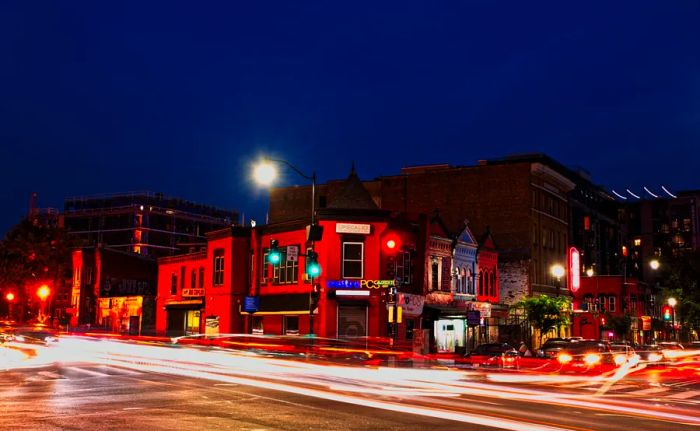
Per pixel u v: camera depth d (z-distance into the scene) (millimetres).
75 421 13242
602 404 17906
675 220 134625
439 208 68000
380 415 14508
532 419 14344
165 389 19203
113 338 57875
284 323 48438
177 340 51531
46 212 128750
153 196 122938
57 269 84938
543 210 68438
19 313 90438
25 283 83312
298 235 48000
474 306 54188
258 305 50562
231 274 51906
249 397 17406
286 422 13438
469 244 55719
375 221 45969
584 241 82562
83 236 120438
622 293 81250
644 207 137500
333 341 43750
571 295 73562
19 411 14602
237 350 41750
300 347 41438
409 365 33281
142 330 65688
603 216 91062
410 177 70000
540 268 66125
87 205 123812
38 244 83500
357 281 45094
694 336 108000
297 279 47750
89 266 77688
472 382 23875
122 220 118062
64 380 21797
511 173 65312
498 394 19688
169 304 59656
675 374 33219
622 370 35750
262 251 51312
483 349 36750
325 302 44875
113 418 13680
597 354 39406
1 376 23250
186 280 60188
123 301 71562
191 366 28297
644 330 79562
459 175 67625
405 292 47656
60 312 88562
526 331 60969
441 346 51219
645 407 17672
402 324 46500
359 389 19875
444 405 16422
